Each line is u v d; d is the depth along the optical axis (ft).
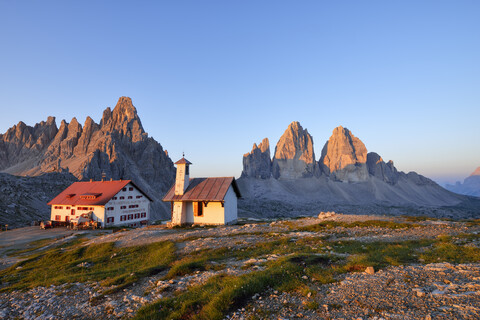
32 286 59.11
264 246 70.49
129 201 214.48
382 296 30.89
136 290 45.57
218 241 80.59
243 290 35.06
